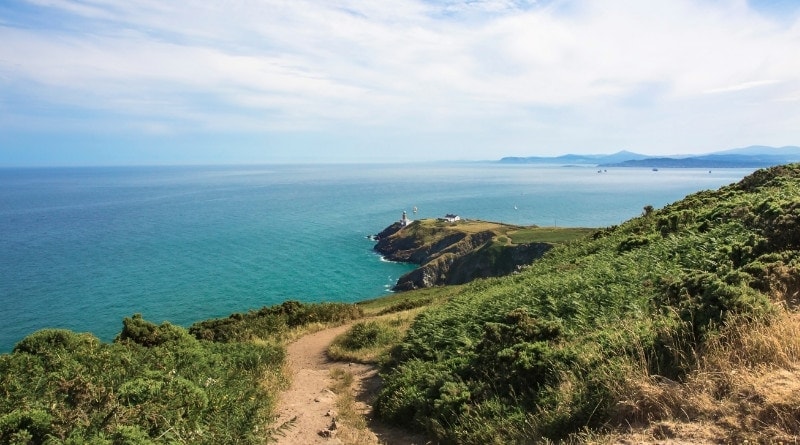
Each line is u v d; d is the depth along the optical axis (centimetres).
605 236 2433
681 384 583
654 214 2380
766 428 459
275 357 1633
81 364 998
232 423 743
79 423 598
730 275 848
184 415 723
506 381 857
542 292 1413
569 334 965
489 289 2056
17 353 1159
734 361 588
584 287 1341
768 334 599
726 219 1539
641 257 1498
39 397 776
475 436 748
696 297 752
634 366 650
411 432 939
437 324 1538
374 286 8381
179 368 1124
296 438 860
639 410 566
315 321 3055
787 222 1077
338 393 1341
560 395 701
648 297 1014
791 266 858
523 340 955
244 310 6362
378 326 2216
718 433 476
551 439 634
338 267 9600
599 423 601
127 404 700
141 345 1520
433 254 10144
